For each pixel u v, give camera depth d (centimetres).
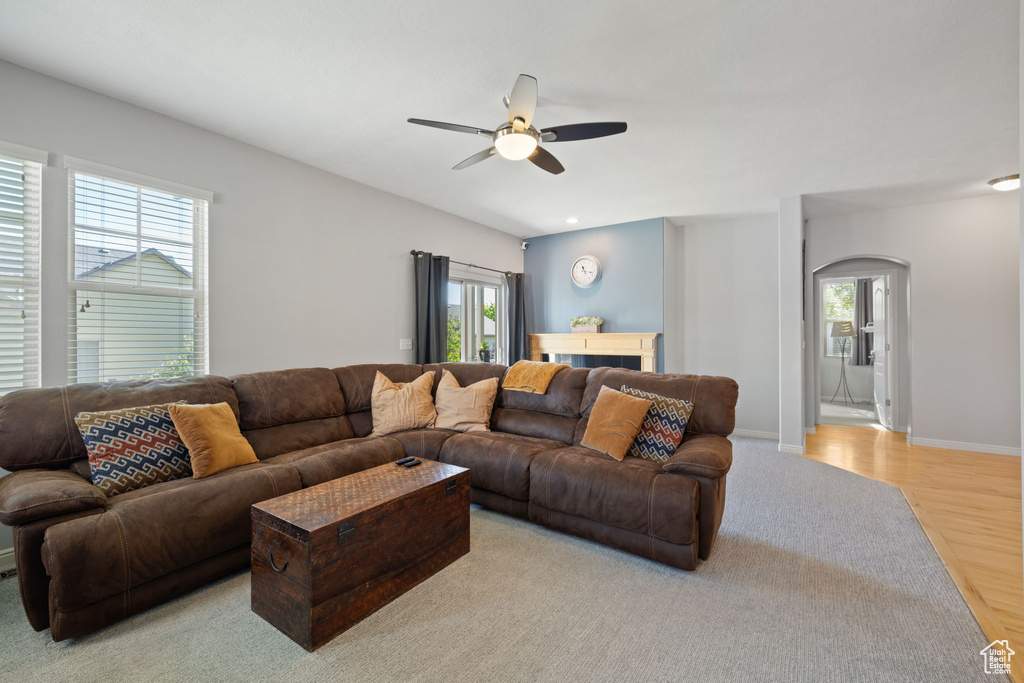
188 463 232
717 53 226
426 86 259
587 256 596
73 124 257
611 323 586
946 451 459
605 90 260
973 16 197
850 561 229
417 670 152
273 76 250
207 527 193
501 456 279
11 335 238
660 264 550
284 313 361
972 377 463
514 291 616
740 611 186
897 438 520
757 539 255
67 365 256
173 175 297
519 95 211
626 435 267
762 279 542
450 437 312
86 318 264
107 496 203
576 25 206
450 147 343
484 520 281
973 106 276
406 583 200
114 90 264
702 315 579
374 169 388
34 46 223
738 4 192
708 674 150
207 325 314
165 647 163
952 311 472
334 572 168
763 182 416
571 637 169
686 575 215
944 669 152
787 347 461
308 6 196
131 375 282
